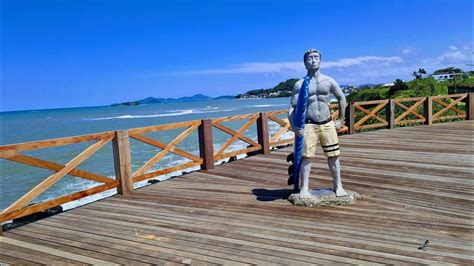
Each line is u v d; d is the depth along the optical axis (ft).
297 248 11.39
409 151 26.07
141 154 53.52
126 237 13.10
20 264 11.49
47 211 16.21
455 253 10.61
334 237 12.05
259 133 27.84
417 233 12.10
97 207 16.81
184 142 66.64
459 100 43.06
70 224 14.76
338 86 15.26
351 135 35.17
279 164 24.08
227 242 12.12
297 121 15.29
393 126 38.58
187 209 15.87
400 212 14.16
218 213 15.07
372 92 102.53
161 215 15.28
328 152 15.43
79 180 39.29
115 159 18.67
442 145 27.84
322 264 10.32
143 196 18.28
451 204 14.93
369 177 19.60
